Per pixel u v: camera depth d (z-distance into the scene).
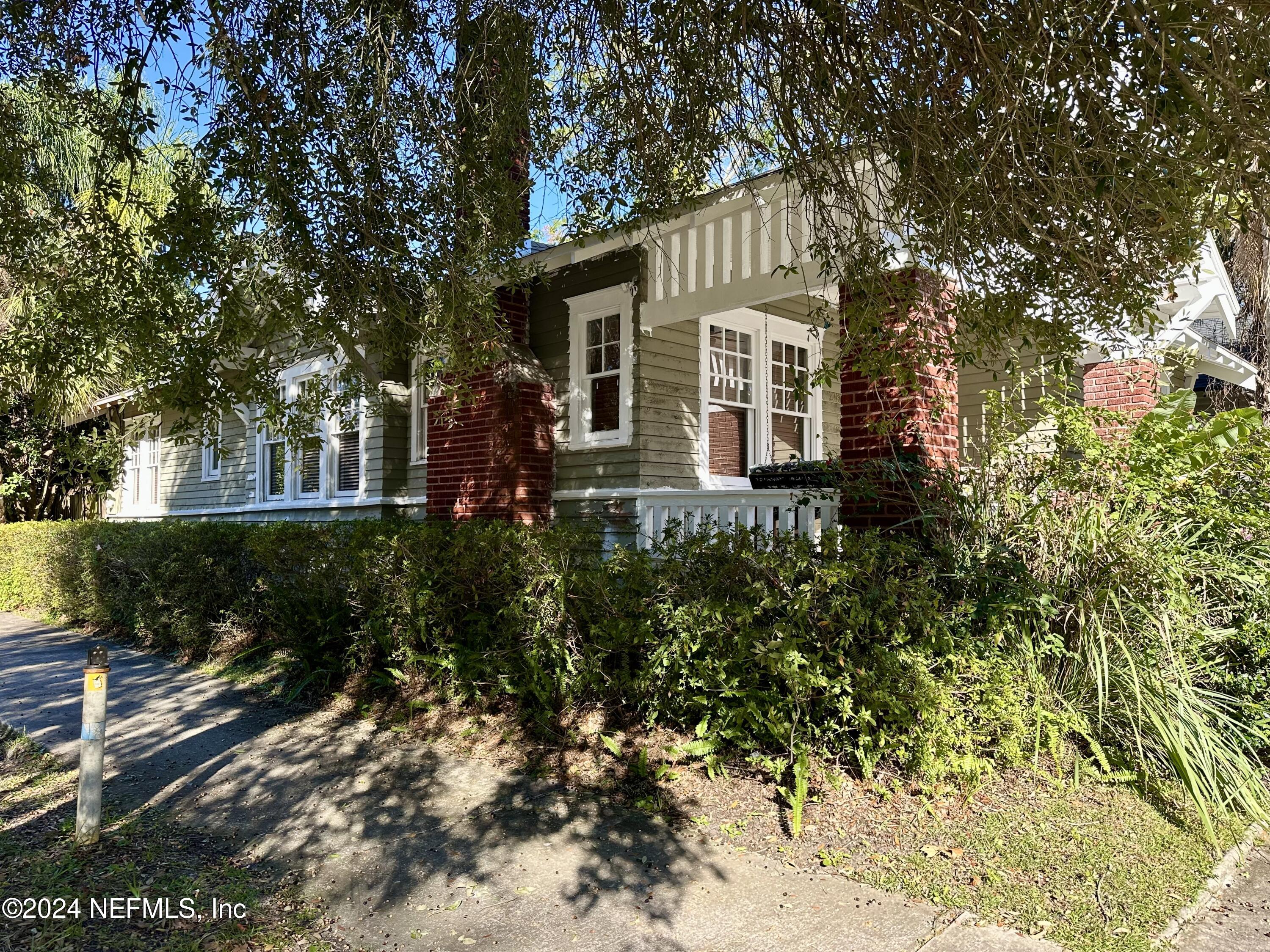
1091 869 3.62
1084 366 9.26
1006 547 5.15
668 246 7.96
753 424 9.70
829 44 4.05
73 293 4.72
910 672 4.33
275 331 5.52
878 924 3.17
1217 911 3.39
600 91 5.22
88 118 4.55
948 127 3.75
